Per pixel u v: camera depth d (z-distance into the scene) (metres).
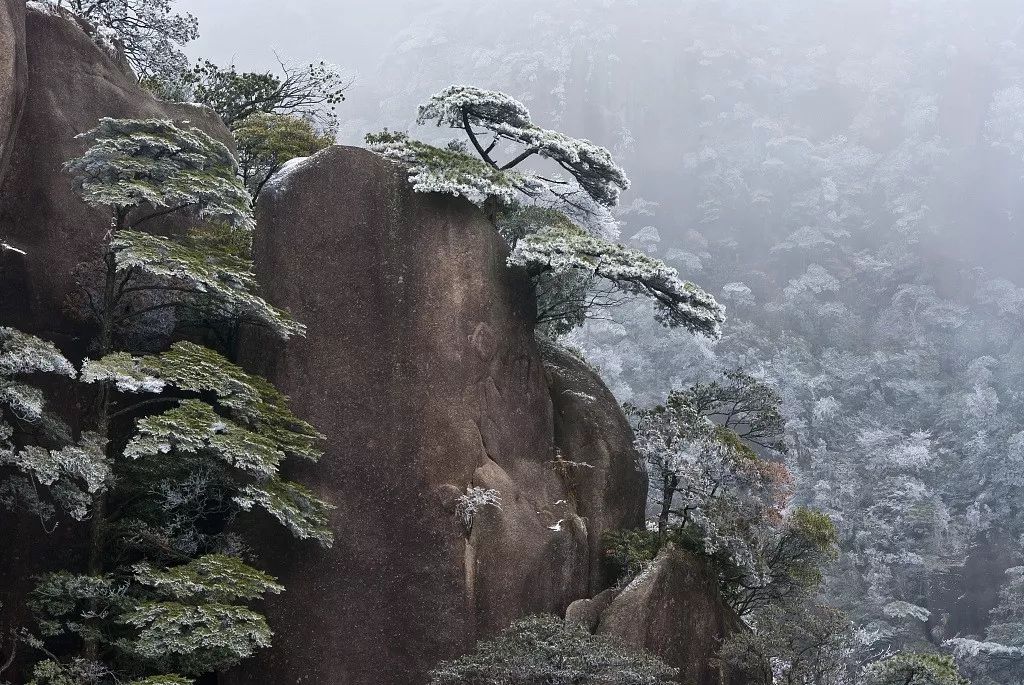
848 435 96.44
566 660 21.03
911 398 103.50
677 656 25.81
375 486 24.66
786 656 24.58
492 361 26.72
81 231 24.41
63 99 25.16
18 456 19.92
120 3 33.75
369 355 25.34
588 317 33.19
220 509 24.19
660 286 29.03
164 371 21.56
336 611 23.83
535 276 29.16
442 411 25.45
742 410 32.34
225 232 26.19
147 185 22.47
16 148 23.78
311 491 23.89
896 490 85.50
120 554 22.73
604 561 27.84
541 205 33.19
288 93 36.72
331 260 25.61
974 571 79.31
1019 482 88.75
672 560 26.64
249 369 25.20
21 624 21.73
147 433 23.70
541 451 27.67
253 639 21.81
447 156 27.58
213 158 24.11
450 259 26.47
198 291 23.75
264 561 23.86
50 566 22.28
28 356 20.11
